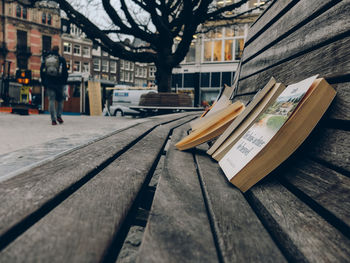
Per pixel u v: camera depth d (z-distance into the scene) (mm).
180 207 824
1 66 36375
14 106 11984
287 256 625
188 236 635
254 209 901
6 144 3465
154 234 632
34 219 639
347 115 870
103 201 781
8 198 715
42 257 477
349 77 912
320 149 953
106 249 517
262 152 973
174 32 9766
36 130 5207
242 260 540
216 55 25500
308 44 1254
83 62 44469
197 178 1192
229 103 2359
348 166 777
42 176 950
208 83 25875
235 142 1389
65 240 541
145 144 1996
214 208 796
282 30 1678
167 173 1234
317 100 953
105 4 8477
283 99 1179
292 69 1401
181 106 9461
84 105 19500
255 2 22438
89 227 606
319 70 1104
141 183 998
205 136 1806
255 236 646
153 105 9578
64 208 710
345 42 974
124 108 18906
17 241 526
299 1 1488
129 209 738
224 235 637
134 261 1151
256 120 1339
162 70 9891
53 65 6051
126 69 51438
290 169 1024
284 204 803
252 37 2605
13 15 36781
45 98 21312
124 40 10539
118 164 1298
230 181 1008
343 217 632
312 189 821
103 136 2082
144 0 7969
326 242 589
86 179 1006
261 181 1036
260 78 2025
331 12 1096
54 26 40312
